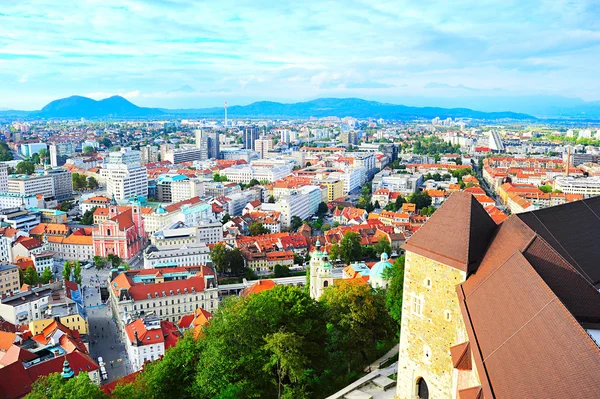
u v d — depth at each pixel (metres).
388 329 127.12
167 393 105.69
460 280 87.12
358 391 107.25
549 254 77.69
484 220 92.69
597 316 71.50
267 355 103.69
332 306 123.75
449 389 90.00
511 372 58.22
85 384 96.88
